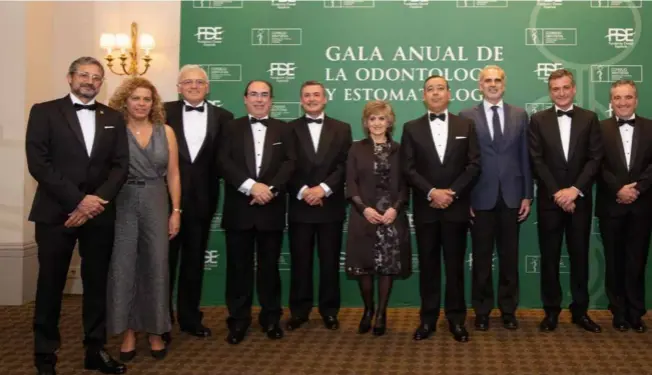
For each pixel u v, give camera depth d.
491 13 4.80
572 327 4.07
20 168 4.87
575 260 3.97
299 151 3.93
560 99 3.93
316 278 4.82
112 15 5.28
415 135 3.79
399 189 3.81
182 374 3.10
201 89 3.94
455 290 3.80
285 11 4.90
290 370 3.17
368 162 3.83
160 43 5.24
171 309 4.03
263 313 3.87
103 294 3.12
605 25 4.74
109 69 5.30
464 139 3.73
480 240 3.96
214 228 4.88
